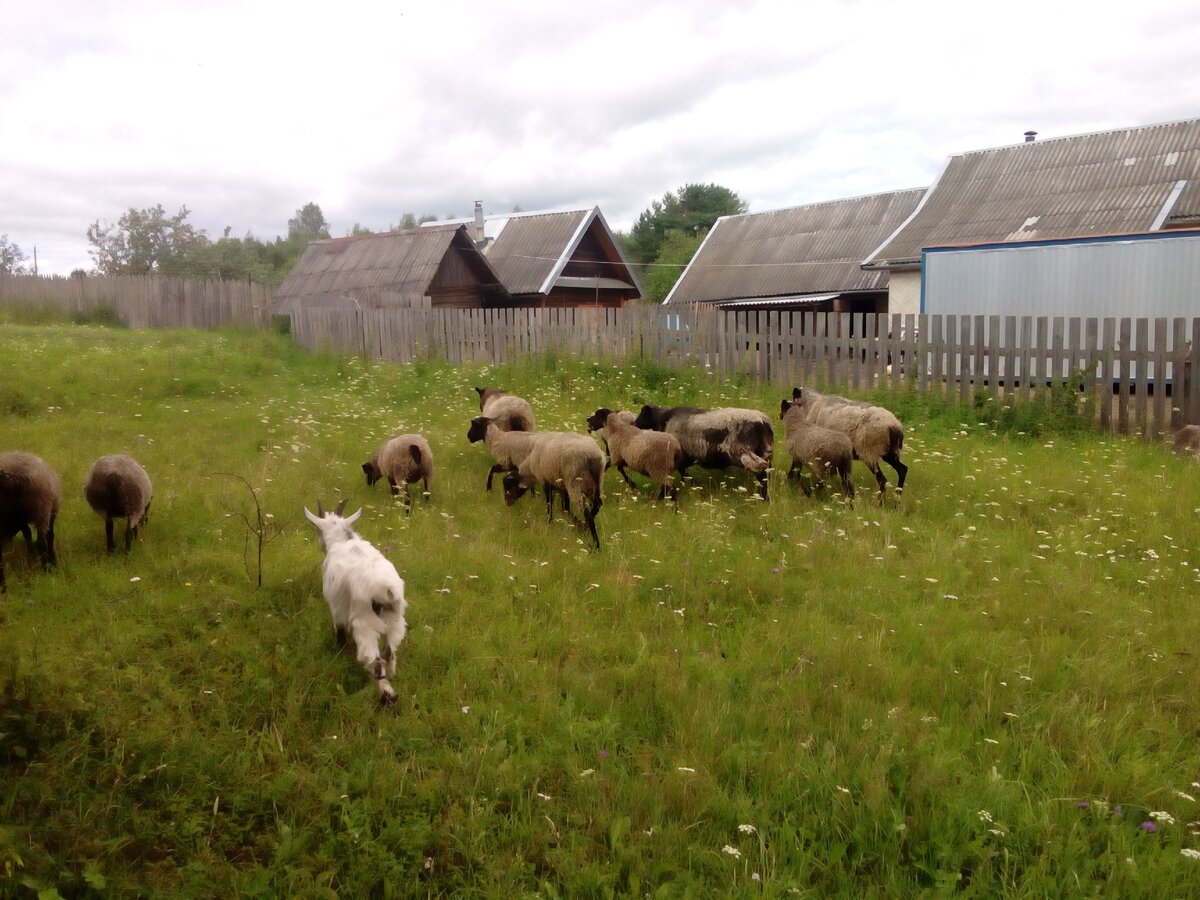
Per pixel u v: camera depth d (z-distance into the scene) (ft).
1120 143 76.54
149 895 10.39
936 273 53.67
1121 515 25.43
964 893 10.67
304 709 14.67
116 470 20.79
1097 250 47.19
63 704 13.64
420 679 15.81
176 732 13.58
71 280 88.33
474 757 13.25
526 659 16.66
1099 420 38.11
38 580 18.90
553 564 21.54
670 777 12.83
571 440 24.57
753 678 16.15
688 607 19.29
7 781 11.87
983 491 28.37
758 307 90.48
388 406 42.91
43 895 9.48
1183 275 44.45
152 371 44.60
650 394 45.62
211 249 193.57
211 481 27.09
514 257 95.30
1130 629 18.21
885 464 32.01
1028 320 39.86
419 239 84.28
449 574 20.43
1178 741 14.06
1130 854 11.33
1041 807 12.17
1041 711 14.94
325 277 87.81
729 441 29.01
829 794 12.59
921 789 12.44
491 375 50.14
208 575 19.66
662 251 200.54
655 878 11.12
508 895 10.69
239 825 11.94
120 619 17.24
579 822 12.09
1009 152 83.66
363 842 11.39
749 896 10.56
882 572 21.57
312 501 25.99
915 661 16.61
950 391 41.55
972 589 20.70
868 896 10.71
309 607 18.26
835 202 100.48
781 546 23.65
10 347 48.32
